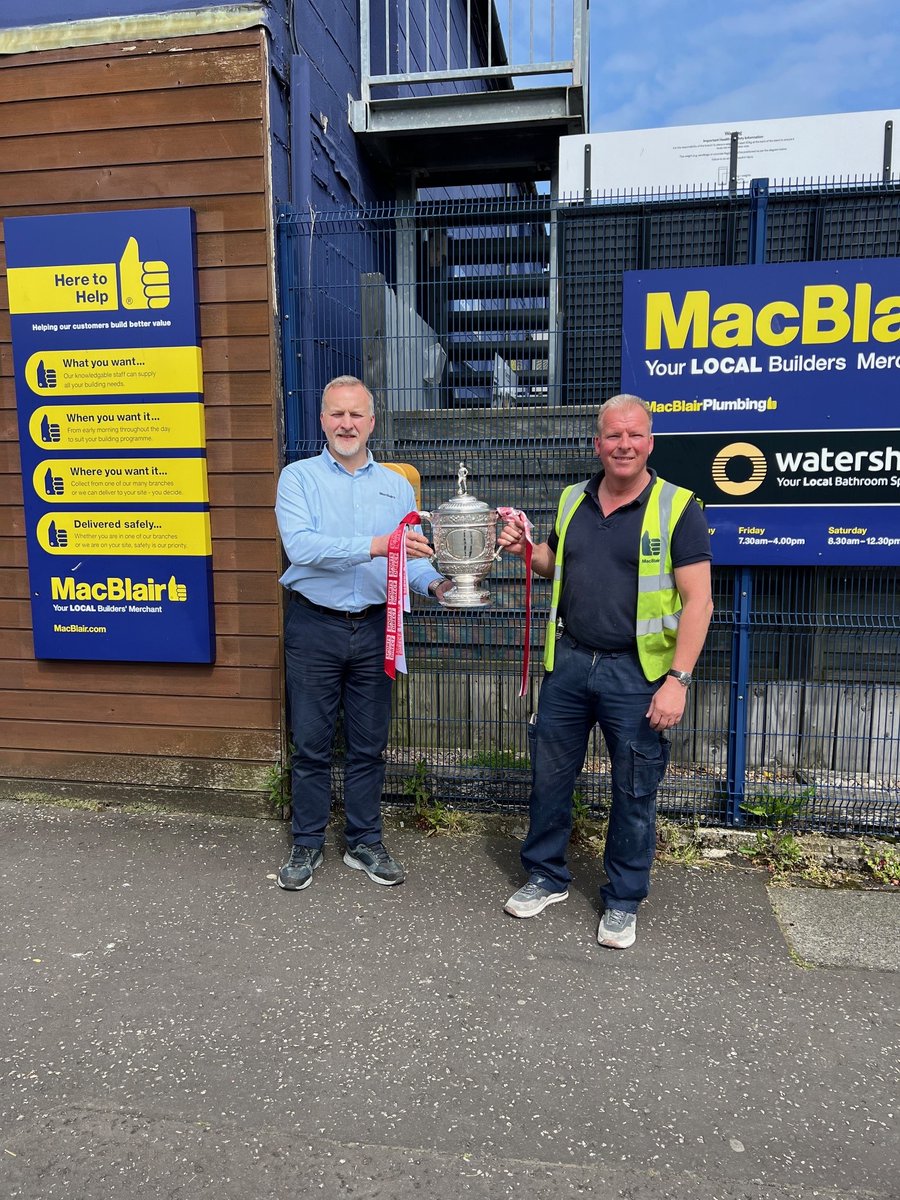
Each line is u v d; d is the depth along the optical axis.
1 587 4.13
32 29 3.76
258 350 3.76
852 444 3.49
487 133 5.50
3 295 3.94
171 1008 2.68
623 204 3.91
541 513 4.09
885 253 3.82
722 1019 2.63
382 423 4.14
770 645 3.99
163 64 3.68
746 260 3.85
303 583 3.24
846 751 4.01
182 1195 2.00
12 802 4.23
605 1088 2.34
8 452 4.04
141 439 3.84
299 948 3.00
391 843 3.76
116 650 4.01
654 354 3.57
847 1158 2.11
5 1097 2.31
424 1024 2.60
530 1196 1.99
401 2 6.27
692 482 3.62
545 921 3.17
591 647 2.95
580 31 5.22
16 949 2.99
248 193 3.69
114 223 3.71
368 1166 2.08
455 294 4.65
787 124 4.35
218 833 3.90
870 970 2.88
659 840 3.72
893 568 3.78
